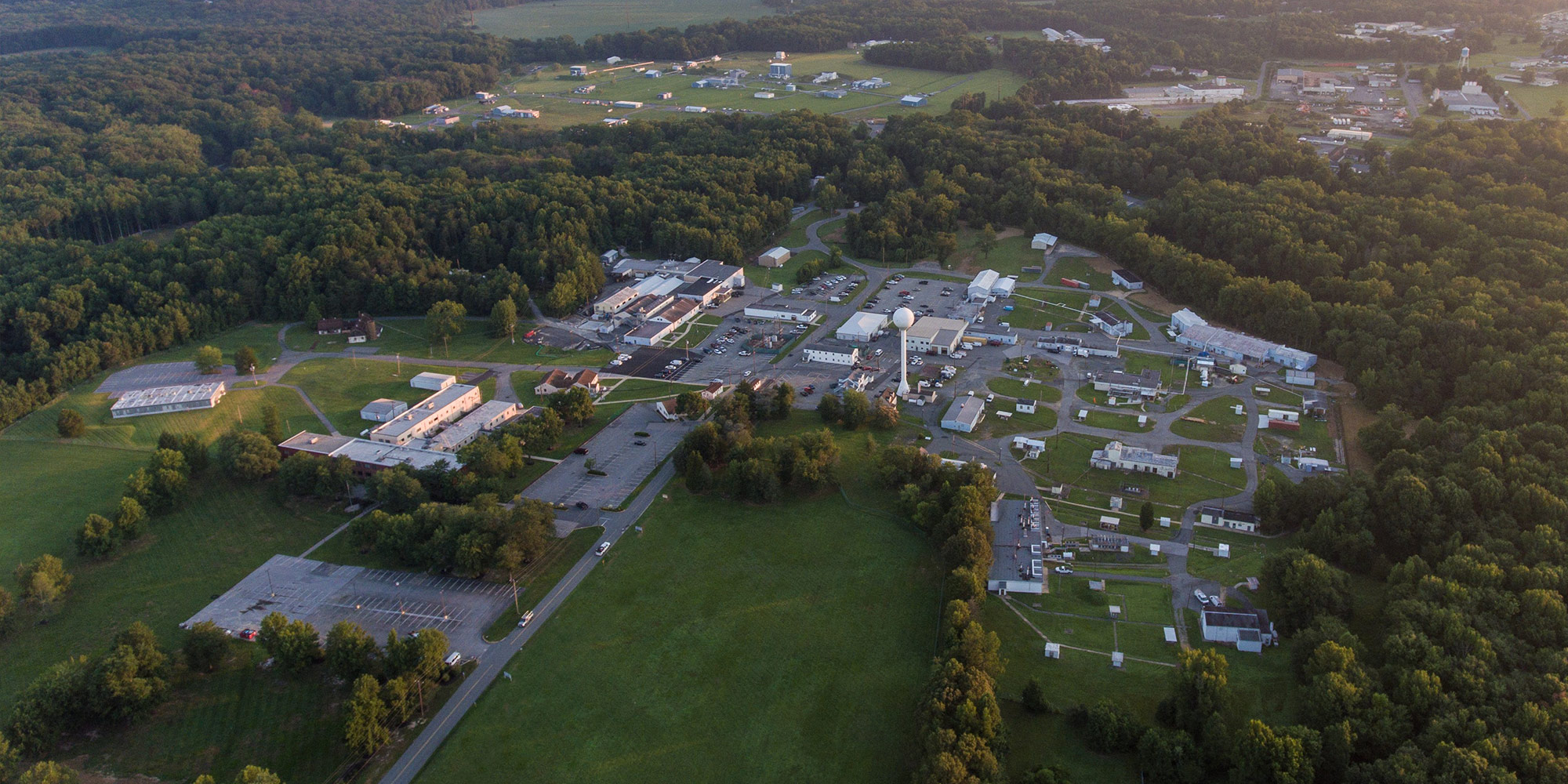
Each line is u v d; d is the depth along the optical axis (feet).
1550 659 551.18
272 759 563.89
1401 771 488.02
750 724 583.99
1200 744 535.60
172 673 618.85
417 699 593.42
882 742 567.59
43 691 579.89
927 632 652.89
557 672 625.41
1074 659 624.59
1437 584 619.67
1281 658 616.39
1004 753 536.83
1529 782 479.82
